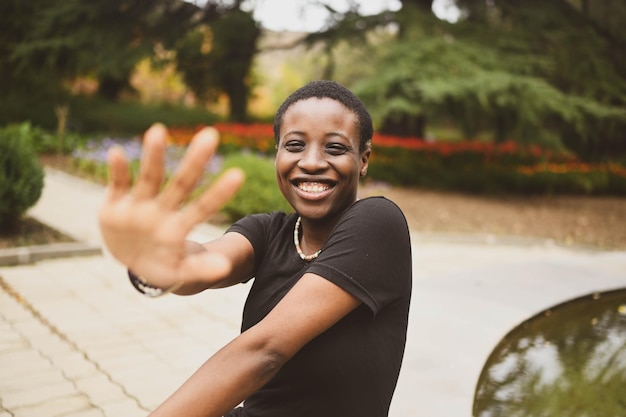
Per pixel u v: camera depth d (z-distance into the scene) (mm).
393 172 14016
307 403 1221
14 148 6488
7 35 17750
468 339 3889
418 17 14672
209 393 1019
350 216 1225
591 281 5445
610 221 11852
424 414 2812
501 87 12102
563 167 16062
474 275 5652
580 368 3363
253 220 1490
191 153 856
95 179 11695
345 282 1121
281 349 1074
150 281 911
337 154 1282
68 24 17578
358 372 1198
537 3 15773
